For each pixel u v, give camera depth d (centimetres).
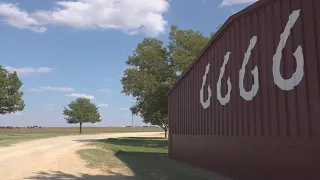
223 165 1435
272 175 1069
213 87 1566
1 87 4344
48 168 1587
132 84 4044
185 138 2017
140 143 4172
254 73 1180
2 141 3512
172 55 3959
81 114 8025
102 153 2314
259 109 1145
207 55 1653
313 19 911
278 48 1047
